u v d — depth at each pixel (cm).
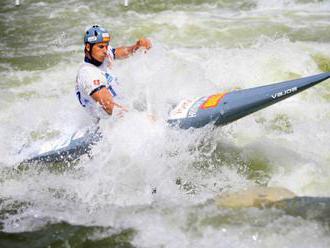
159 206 2031
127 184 2158
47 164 2347
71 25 4038
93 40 2214
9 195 2180
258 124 2559
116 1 4497
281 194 2034
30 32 3941
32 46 3684
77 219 1995
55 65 3347
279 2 4288
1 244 1875
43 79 3166
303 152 2327
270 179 2158
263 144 2394
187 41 3572
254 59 3139
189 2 4397
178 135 2230
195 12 4184
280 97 2158
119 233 1892
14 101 2905
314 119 2612
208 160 2284
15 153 2419
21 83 3123
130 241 1845
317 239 1780
